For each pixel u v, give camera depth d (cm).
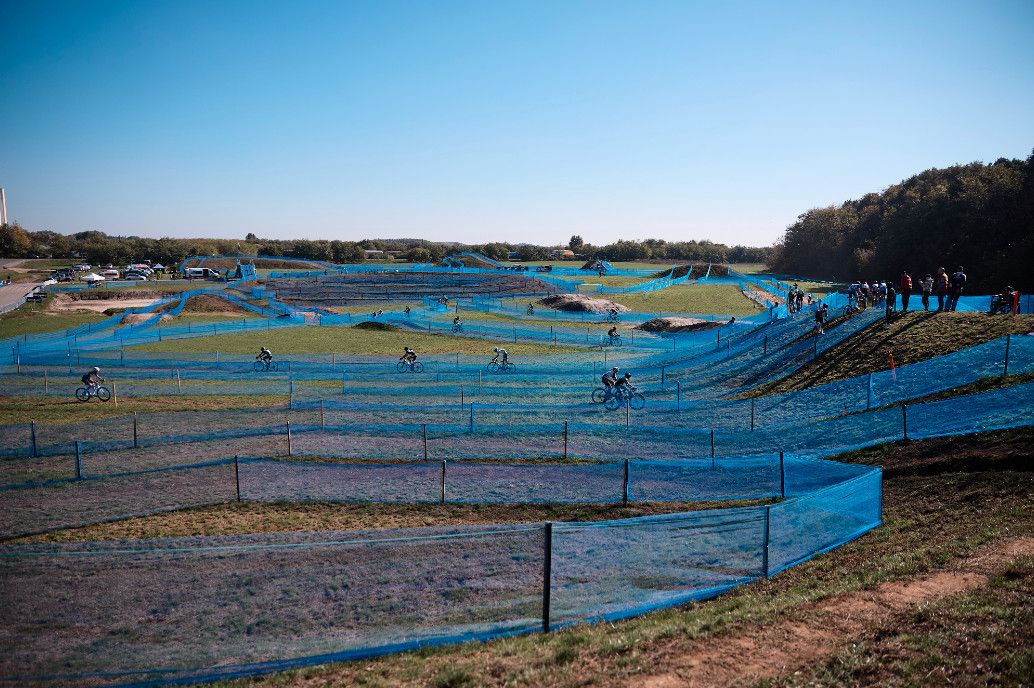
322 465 2061
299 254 15775
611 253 19675
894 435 2020
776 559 1266
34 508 1702
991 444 1728
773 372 3312
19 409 2911
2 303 8144
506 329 5819
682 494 1761
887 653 775
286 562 1352
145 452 2194
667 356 4231
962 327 2908
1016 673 690
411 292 9756
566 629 1019
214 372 3909
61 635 1048
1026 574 956
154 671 939
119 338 5375
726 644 858
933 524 1338
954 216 8394
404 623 1080
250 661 963
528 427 2505
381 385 3472
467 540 1468
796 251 13188
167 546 1452
